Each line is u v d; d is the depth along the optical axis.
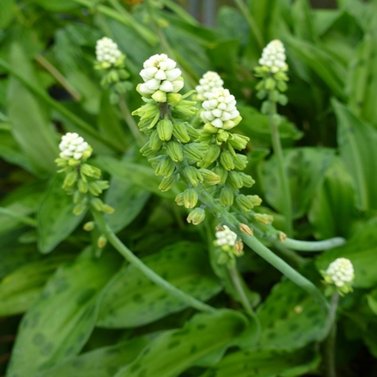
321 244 0.30
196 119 0.22
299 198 0.37
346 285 0.27
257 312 0.33
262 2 0.47
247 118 0.37
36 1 0.52
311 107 0.48
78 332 0.33
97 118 0.47
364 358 0.40
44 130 0.43
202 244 0.37
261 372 0.32
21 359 0.33
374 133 0.39
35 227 0.40
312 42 0.49
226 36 0.52
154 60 0.18
